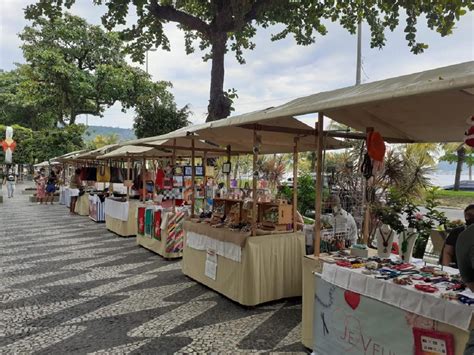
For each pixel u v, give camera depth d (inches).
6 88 1203.2
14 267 223.9
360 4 378.3
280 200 187.3
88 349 121.6
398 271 103.6
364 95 85.0
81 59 812.0
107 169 437.1
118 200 350.6
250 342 128.8
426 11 319.3
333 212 164.9
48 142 805.2
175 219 246.4
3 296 171.9
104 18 348.8
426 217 178.7
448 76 76.6
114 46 821.9
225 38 373.7
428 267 107.3
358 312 101.2
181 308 160.4
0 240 310.3
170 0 370.0
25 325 139.9
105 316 150.1
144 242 279.1
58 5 324.5
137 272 216.2
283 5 378.3
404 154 260.7
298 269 174.2
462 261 76.3
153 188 329.4
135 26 394.9
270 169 383.6
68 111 846.5
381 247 120.2
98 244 296.4
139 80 792.9
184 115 478.0
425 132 134.4
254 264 158.9
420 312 84.8
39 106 820.0
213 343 127.6
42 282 194.5
